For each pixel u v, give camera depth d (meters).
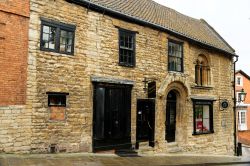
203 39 19.05
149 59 15.24
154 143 14.99
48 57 11.40
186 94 17.20
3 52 10.26
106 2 14.04
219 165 14.53
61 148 11.59
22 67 10.68
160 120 15.52
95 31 12.97
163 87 15.62
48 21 11.45
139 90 14.66
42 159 10.33
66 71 11.91
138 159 12.84
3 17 10.31
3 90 10.20
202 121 18.47
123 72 14.00
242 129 34.44
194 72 17.98
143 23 14.88
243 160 16.97
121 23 14.02
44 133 11.13
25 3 10.84
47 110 11.27
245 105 35.03
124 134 13.87
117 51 13.79
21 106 10.59
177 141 16.92
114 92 13.59
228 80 20.86
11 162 9.41
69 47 12.17
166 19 17.88
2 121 10.13
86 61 12.59
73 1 12.20
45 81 11.27
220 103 19.86
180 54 17.12
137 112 14.51
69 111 11.91
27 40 10.85
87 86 12.57
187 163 13.38
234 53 21.27
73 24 12.22
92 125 12.62
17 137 10.45
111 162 11.38
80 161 10.82
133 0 17.44
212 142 18.94
